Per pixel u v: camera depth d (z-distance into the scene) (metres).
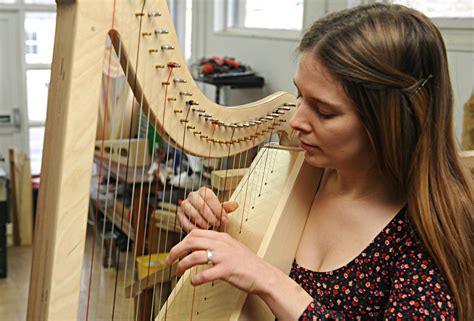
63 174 0.85
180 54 1.04
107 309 3.28
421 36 1.19
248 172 1.62
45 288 0.87
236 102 4.78
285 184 1.48
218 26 5.20
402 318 1.15
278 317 1.17
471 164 1.55
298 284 1.28
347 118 1.19
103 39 0.87
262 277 1.16
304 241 1.43
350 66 1.14
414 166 1.20
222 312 1.30
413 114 1.19
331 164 1.27
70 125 0.85
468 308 1.19
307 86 1.20
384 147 1.20
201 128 1.24
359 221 1.32
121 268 3.99
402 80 1.16
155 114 1.07
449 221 1.19
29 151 5.58
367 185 1.33
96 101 0.87
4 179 4.12
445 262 1.16
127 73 0.99
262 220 1.44
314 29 1.24
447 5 2.94
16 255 4.62
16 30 5.34
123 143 3.82
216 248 1.16
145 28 0.96
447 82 1.23
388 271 1.26
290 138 1.61
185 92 1.13
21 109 5.47
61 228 0.86
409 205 1.21
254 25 4.80
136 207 3.83
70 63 0.85
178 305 1.34
